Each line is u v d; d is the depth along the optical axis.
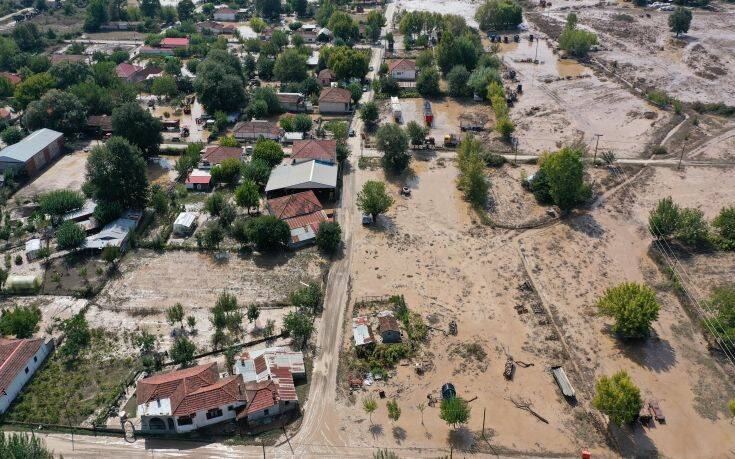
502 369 82.19
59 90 155.00
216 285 98.19
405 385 79.44
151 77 187.38
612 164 138.12
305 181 120.31
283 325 88.56
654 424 74.25
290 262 104.06
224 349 84.38
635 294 86.88
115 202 114.00
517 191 127.50
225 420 74.19
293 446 70.81
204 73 165.62
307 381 79.75
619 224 116.38
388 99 179.12
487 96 174.12
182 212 117.00
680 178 132.75
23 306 92.44
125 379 79.44
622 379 71.62
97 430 72.44
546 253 107.31
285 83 185.38
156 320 90.38
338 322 90.25
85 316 90.94
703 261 104.62
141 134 136.25
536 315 92.06
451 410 69.88
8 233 109.31
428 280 99.81
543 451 70.62
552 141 151.12
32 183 129.62
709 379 80.81
